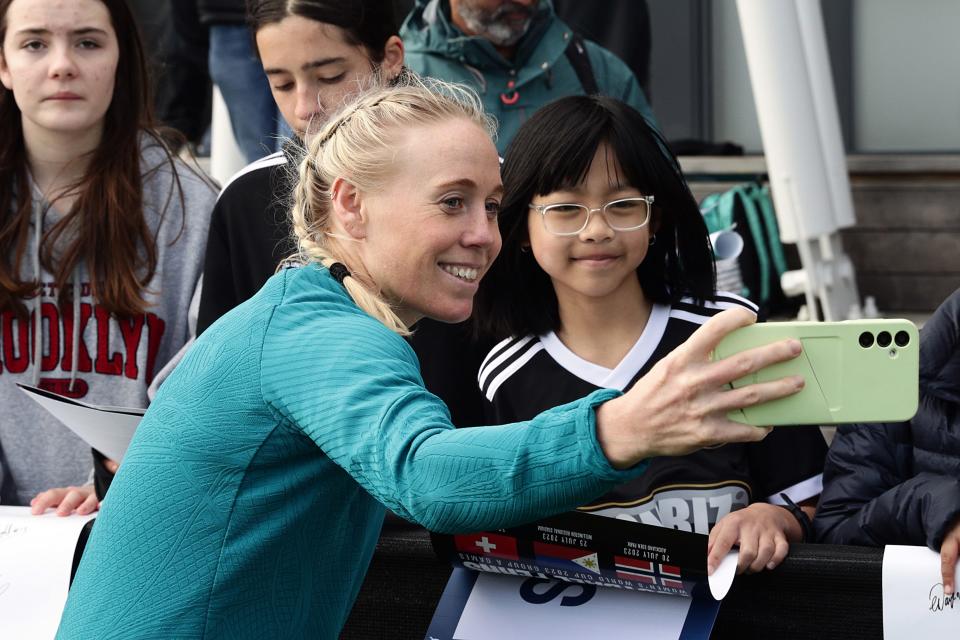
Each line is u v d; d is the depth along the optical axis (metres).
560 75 3.60
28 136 2.91
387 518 2.24
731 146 5.99
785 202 4.88
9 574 2.38
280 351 1.57
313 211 1.75
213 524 1.59
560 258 2.33
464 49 3.54
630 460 1.40
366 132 1.66
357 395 1.49
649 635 2.03
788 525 2.18
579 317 2.43
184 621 1.59
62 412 2.32
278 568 1.63
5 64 2.90
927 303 5.82
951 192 5.77
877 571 2.06
